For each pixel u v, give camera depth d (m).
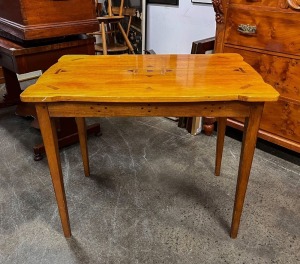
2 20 1.59
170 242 1.23
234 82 1.04
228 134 2.08
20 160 1.80
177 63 1.26
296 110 1.58
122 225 1.32
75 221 1.34
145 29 2.84
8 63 1.57
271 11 1.49
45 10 1.48
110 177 1.64
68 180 1.62
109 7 2.89
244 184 1.12
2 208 1.42
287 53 1.51
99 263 1.14
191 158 1.81
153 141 2.01
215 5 1.68
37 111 0.98
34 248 1.21
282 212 1.39
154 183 1.59
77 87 1.00
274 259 1.15
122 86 1.01
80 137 1.52
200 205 1.43
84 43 1.72
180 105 0.99
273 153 1.86
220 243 1.22
